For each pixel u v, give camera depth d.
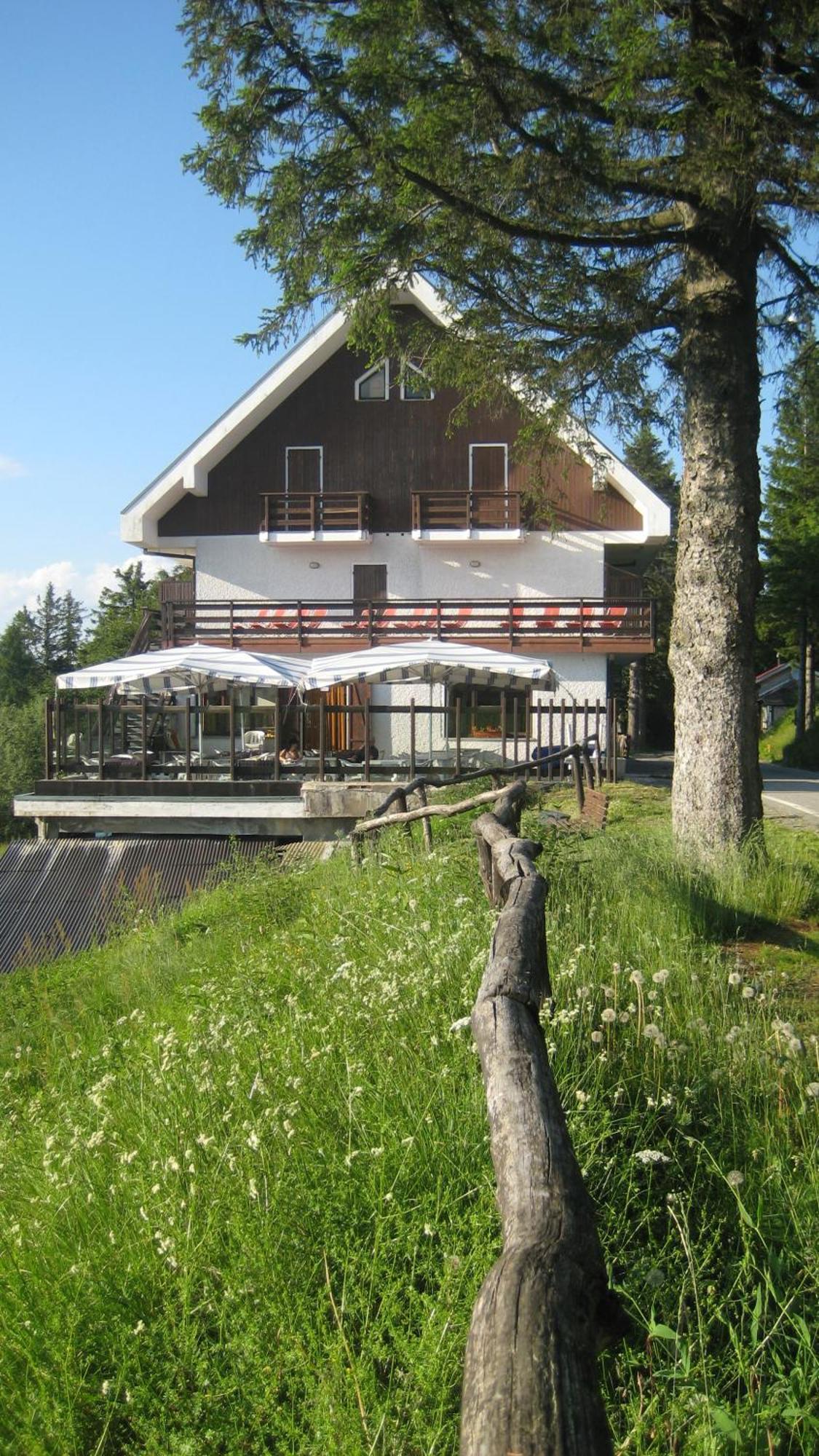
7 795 34.69
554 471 29.22
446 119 9.31
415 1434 2.72
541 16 9.38
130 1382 3.10
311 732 28.81
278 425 30.38
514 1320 1.94
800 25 9.02
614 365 11.32
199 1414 2.92
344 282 10.76
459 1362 2.86
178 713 26.39
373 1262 3.24
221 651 20.77
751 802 9.68
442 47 9.41
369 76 9.21
